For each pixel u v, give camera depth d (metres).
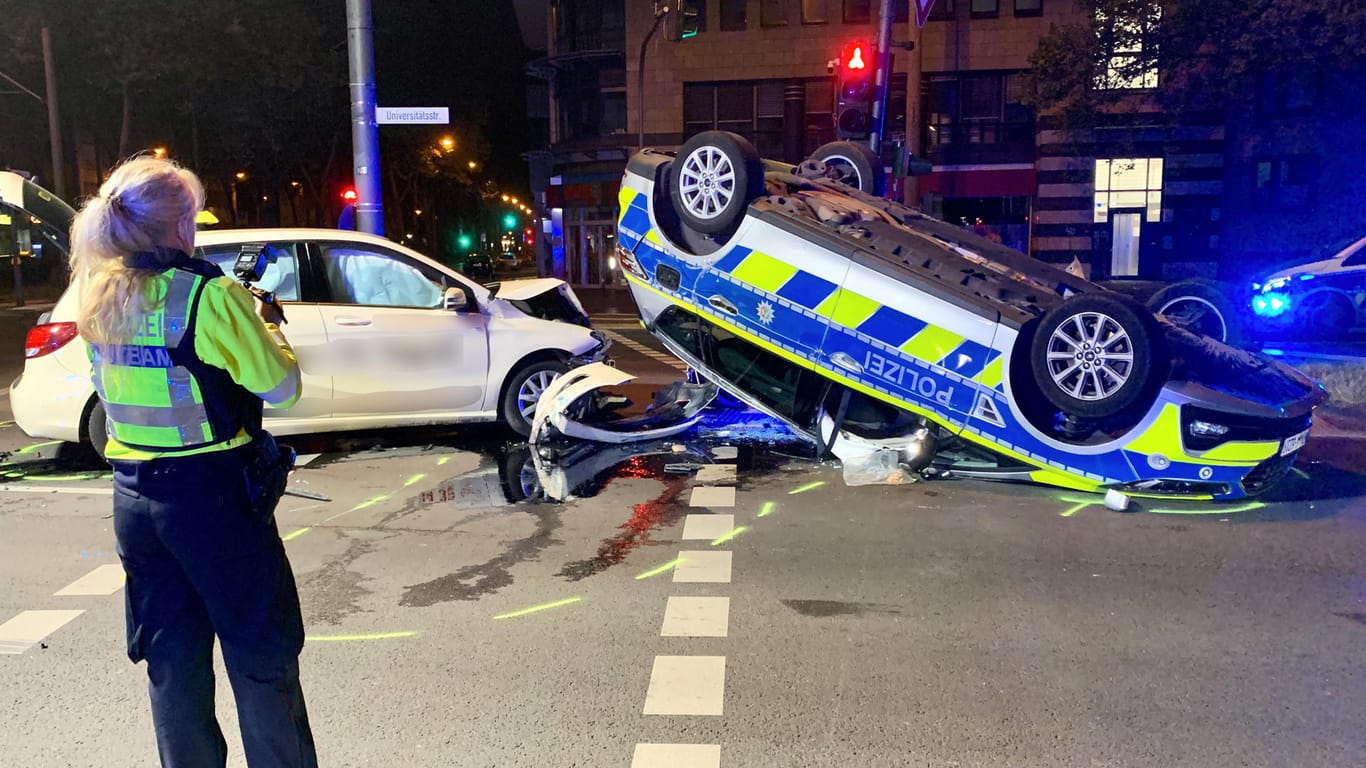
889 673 4.08
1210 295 7.95
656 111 34.97
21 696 3.94
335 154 42.34
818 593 4.96
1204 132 29.94
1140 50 26.64
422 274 8.23
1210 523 6.08
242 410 2.79
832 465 7.55
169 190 2.72
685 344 7.75
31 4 26.12
